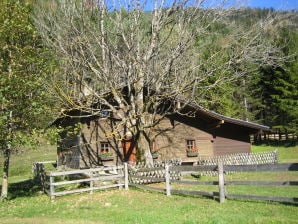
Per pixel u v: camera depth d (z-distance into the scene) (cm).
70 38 2103
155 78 2173
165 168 1627
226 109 4694
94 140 2773
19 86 1659
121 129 2773
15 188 2367
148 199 1530
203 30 2086
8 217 1350
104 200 1575
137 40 2111
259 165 1253
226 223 1003
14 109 1694
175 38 2125
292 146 5344
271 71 5556
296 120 5347
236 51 2152
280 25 2252
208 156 3042
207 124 3070
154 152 2847
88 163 2747
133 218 1149
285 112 5656
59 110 2172
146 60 2134
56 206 1504
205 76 2141
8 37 1709
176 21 2128
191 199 1454
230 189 1742
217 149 3091
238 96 5325
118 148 2784
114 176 1889
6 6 1734
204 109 2645
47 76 1944
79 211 1352
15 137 1680
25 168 3803
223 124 3131
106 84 2183
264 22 2189
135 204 1429
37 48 1850
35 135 1689
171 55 2092
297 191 1611
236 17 2261
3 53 1700
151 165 2252
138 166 2169
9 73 1680
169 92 2195
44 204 1580
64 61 2133
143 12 2123
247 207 1204
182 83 2134
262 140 6075
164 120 2927
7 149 1838
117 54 2128
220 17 2123
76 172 1789
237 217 1057
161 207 1321
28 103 1706
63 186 2083
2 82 1616
